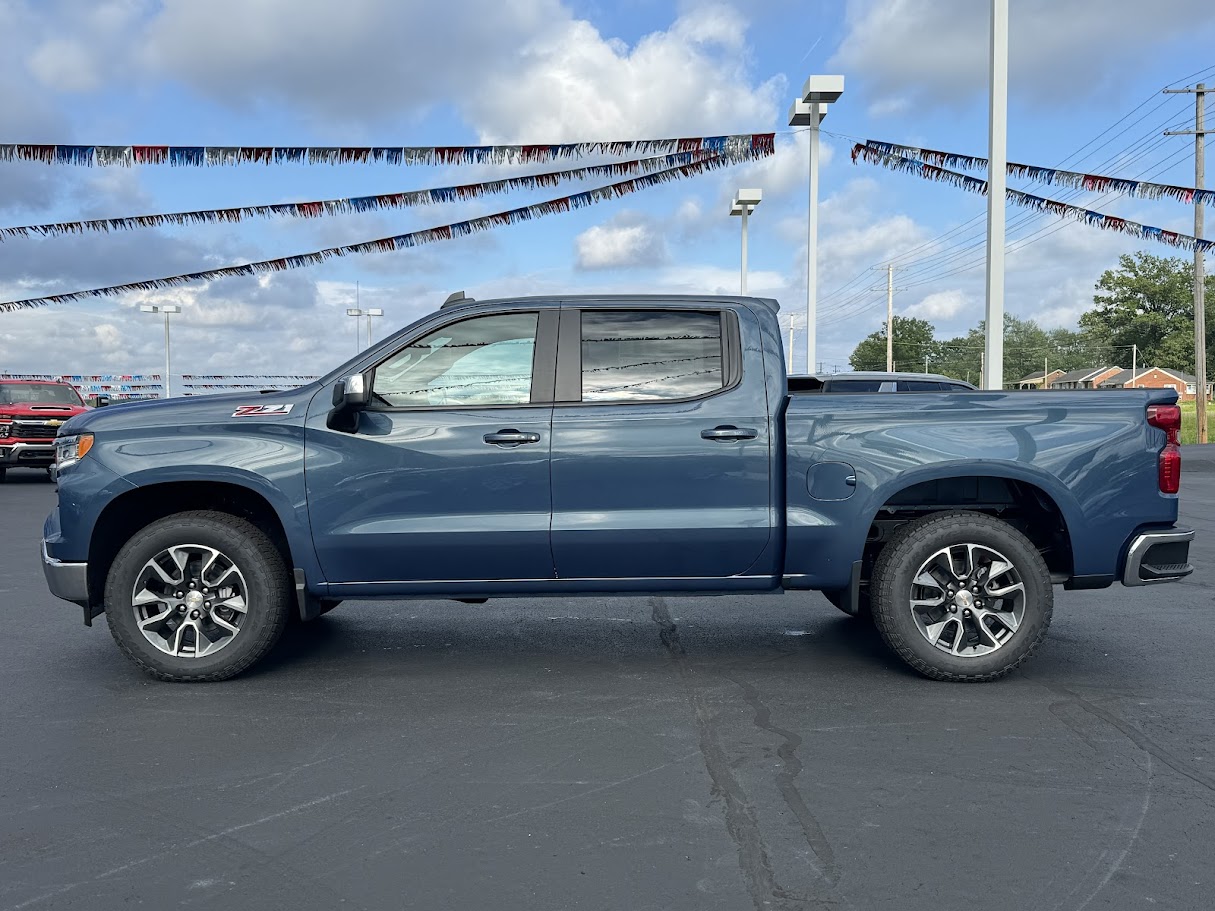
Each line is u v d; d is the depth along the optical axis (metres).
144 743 4.19
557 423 5.00
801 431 4.99
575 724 4.43
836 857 3.08
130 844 3.21
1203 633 6.21
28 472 22.59
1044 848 3.14
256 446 5.01
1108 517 5.01
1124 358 106.06
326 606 5.88
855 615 6.68
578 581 5.09
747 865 3.03
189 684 5.10
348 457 5.00
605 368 5.10
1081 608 7.03
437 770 3.86
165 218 14.60
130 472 4.98
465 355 5.13
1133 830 3.27
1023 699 4.78
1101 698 4.79
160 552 5.03
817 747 4.10
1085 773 3.79
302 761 3.97
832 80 21.58
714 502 5.02
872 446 4.99
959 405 5.04
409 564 5.04
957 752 4.04
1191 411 65.62
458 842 3.21
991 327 15.39
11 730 4.37
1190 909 2.75
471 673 5.31
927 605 5.04
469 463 4.99
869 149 17.06
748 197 29.42
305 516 5.00
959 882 2.91
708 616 6.81
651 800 3.55
